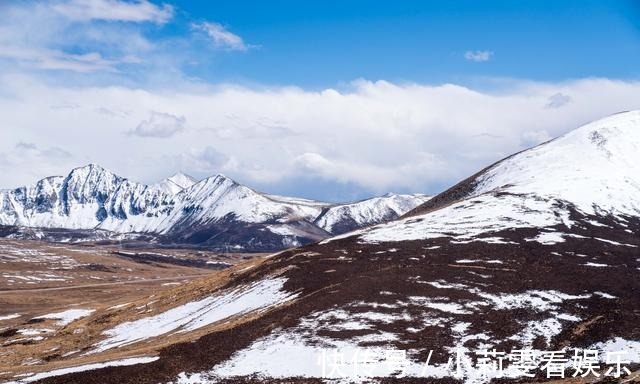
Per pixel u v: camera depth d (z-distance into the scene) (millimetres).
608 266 96312
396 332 74062
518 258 99875
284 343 73375
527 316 77312
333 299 84250
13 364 98938
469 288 85812
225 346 74250
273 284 103688
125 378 67000
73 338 110562
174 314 111188
